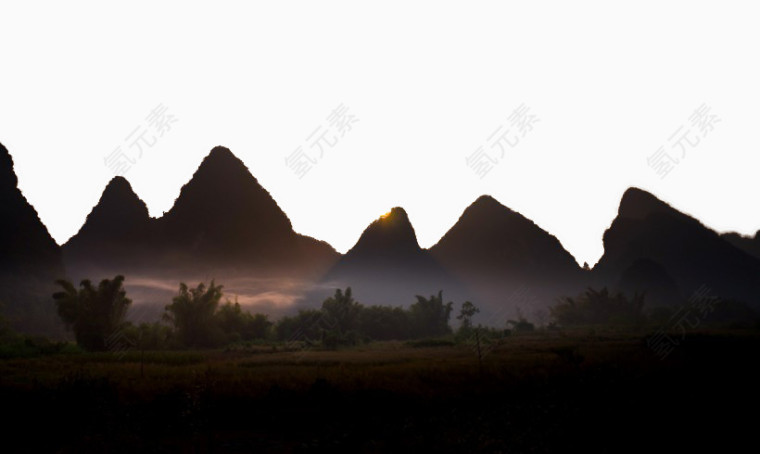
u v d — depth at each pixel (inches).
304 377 567.8
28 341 1095.0
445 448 334.6
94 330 1219.9
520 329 1968.5
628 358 772.0
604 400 454.6
